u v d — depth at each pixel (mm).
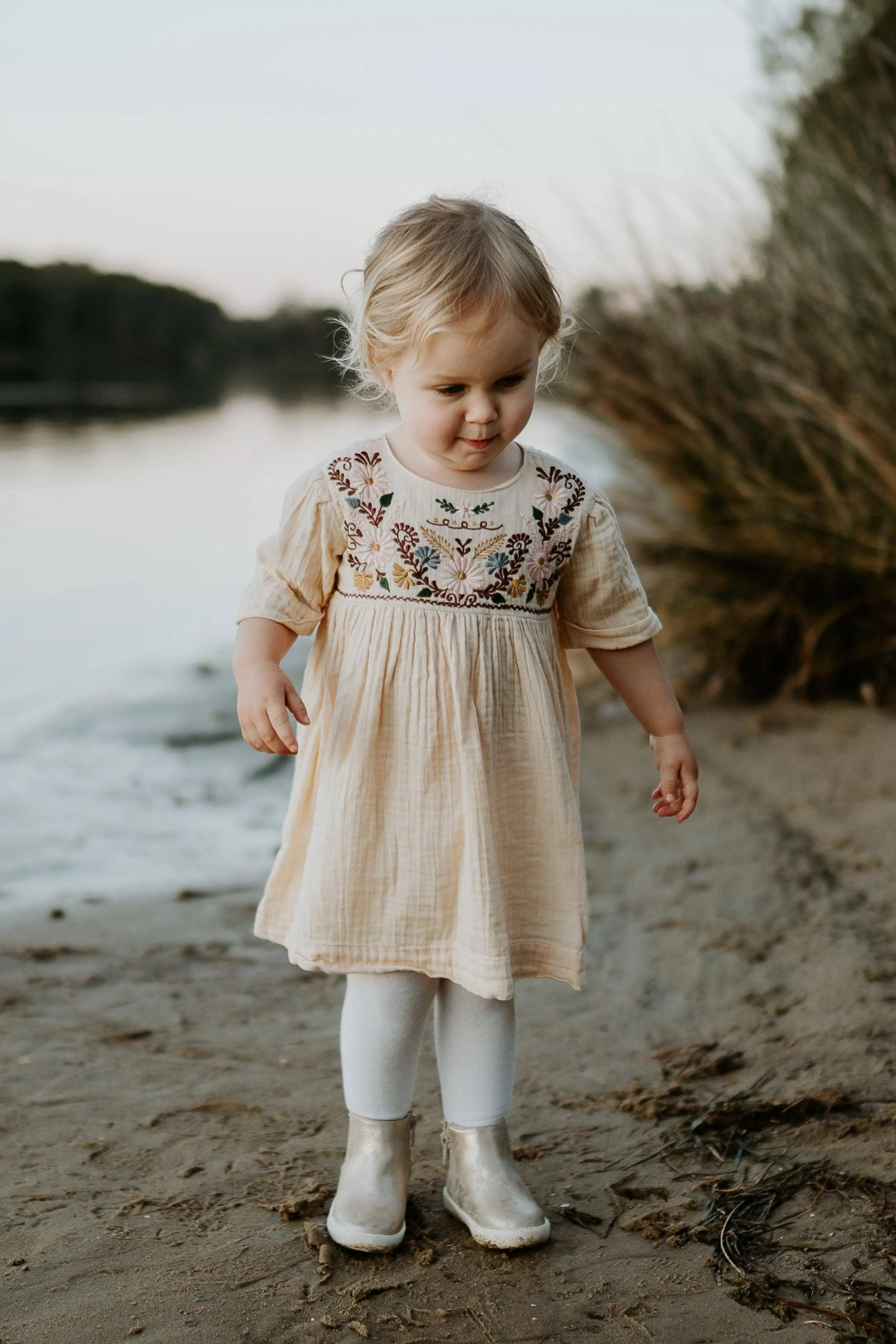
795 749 3801
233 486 11539
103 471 12375
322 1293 1560
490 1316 1516
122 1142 1912
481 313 1547
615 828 3369
